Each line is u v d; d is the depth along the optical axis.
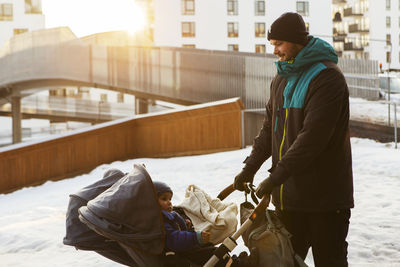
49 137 14.15
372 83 25.28
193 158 13.45
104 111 57.75
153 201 3.26
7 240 6.78
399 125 17.64
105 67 35.97
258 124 16.28
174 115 14.62
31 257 5.93
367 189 8.13
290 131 3.15
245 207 3.40
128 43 41.97
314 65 3.05
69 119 57.84
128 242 3.24
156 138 14.91
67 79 37.41
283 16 3.09
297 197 3.13
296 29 3.05
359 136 17.52
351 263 4.67
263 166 11.03
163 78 33.44
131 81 34.91
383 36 87.94
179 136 14.62
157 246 3.26
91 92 66.62
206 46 68.00
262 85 28.75
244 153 12.83
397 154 11.45
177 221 3.54
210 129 14.25
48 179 13.87
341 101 3.01
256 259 3.12
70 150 14.14
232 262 3.26
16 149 13.38
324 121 2.95
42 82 40.41
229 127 14.09
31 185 13.66
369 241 5.30
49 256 5.89
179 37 67.25
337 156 3.10
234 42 69.00
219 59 30.70
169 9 66.94
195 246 3.34
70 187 12.06
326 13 71.00
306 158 2.96
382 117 19.16
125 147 15.02
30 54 38.69
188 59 32.25
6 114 55.28
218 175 10.68
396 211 6.49
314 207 3.10
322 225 3.14
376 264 4.60
